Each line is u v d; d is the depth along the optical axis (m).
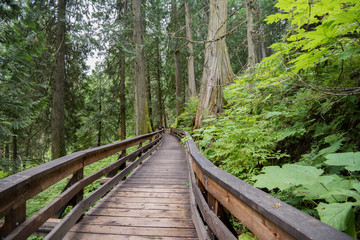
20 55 6.62
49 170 1.66
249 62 5.16
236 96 6.45
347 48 2.09
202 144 4.59
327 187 1.31
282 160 3.33
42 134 13.23
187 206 3.05
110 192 3.66
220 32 7.57
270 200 0.75
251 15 5.35
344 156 1.23
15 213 1.35
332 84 2.46
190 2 15.45
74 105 13.89
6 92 6.46
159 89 24.75
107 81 18.33
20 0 7.20
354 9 1.39
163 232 2.33
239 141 3.81
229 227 1.47
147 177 4.70
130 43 12.39
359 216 1.67
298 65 1.88
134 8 13.23
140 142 6.16
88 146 16.45
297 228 0.54
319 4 1.57
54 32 11.57
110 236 2.24
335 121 2.53
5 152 12.27
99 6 12.23
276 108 3.72
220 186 1.26
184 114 12.36
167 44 12.80
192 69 17.66
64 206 2.27
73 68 13.08
